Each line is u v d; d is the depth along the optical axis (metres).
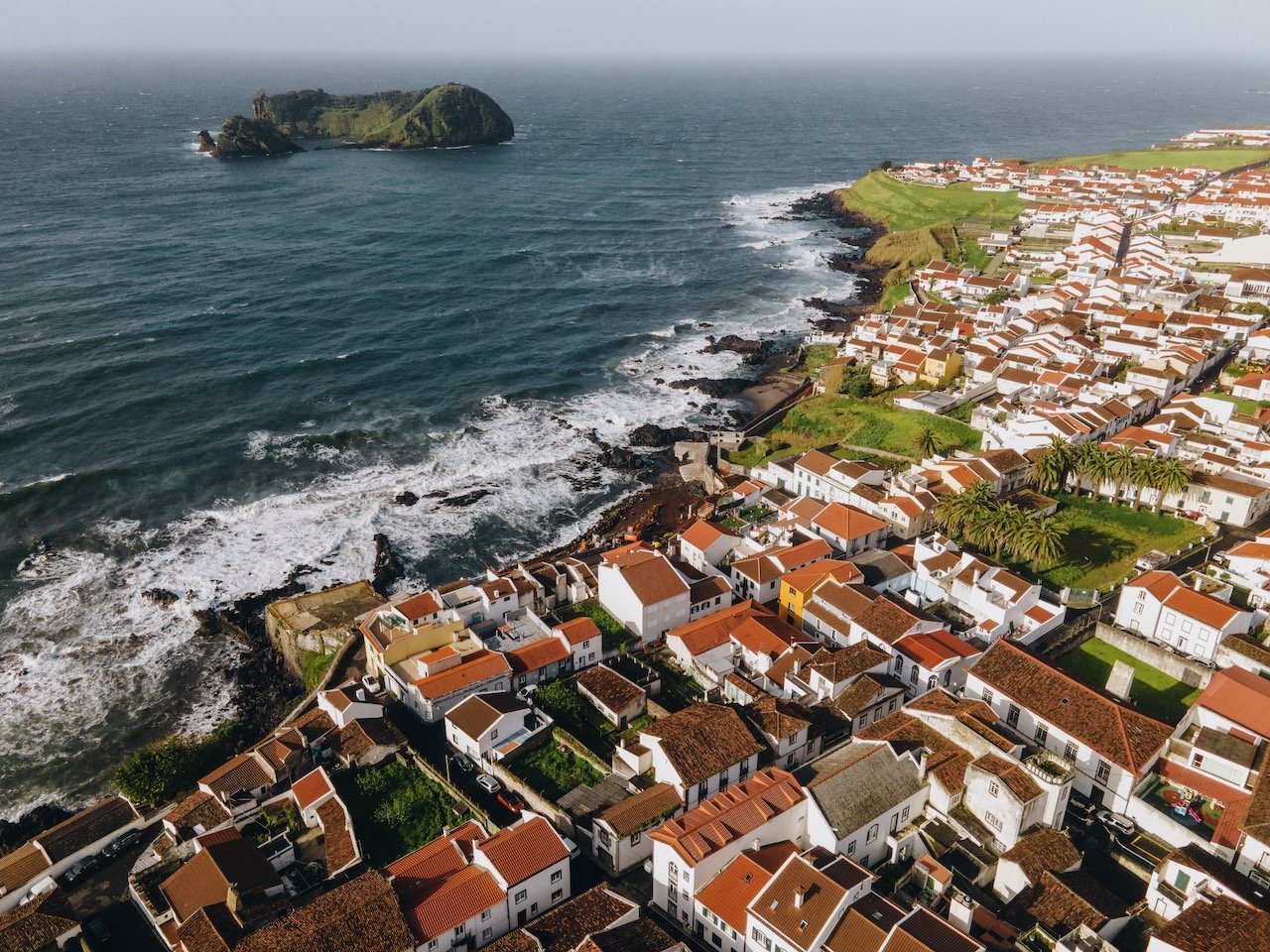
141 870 72.62
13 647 109.75
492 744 81.88
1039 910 60.78
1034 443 133.38
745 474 144.88
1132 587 94.81
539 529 134.88
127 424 157.62
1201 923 56.19
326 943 59.72
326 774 79.19
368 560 126.12
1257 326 177.62
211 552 127.00
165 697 103.75
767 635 93.44
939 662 85.88
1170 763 73.12
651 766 77.25
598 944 58.22
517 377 183.75
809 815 68.50
